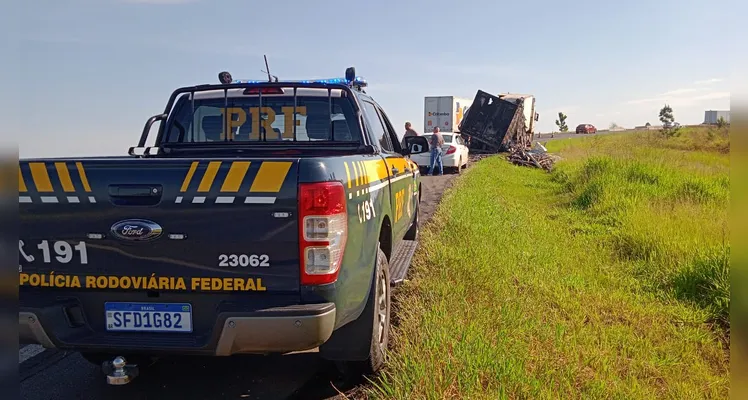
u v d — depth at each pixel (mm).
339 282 3188
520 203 12945
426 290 5391
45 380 4102
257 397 3838
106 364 3354
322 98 5016
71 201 3174
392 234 4961
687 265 6566
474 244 7195
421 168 21156
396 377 3625
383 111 6152
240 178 3074
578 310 5410
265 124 5121
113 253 3184
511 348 4102
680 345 4750
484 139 29984
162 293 3193
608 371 4059
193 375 4191
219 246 3109
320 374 4195
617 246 8391
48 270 3236
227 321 3004
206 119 5262
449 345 4043
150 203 3135
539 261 7023
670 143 31172
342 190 3223
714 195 11492
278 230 3070
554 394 3590
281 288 3109
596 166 15625
